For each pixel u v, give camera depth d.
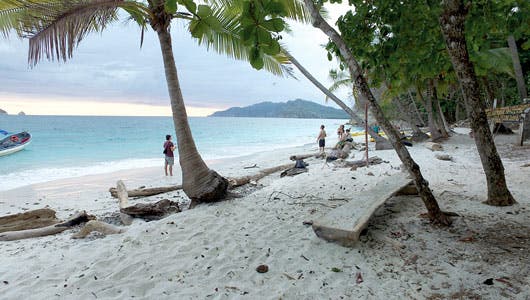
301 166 10.38
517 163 8.00
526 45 4.36
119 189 7.75
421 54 4.31
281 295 2.81
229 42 6.65
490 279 2.73
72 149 22.66
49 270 3.51
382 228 4.08
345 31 4.70
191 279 3.21
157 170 13.91
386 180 5.48
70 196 8.80
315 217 4.95
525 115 10.81
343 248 3.62
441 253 3.29
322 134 14.89
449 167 8.17
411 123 15.70
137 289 3.04
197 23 2.78
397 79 4.93
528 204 4.46
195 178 6.12
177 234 4.43
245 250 3.85
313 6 3.68
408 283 2.83
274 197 6.43
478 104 4.21
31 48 4.67
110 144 26.20
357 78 3.73
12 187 10.48
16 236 4.91
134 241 4.21
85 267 3.55
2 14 5.32
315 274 3.15
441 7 3.69
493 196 4.54
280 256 3.62
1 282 3.28
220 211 5.51
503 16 3.93
